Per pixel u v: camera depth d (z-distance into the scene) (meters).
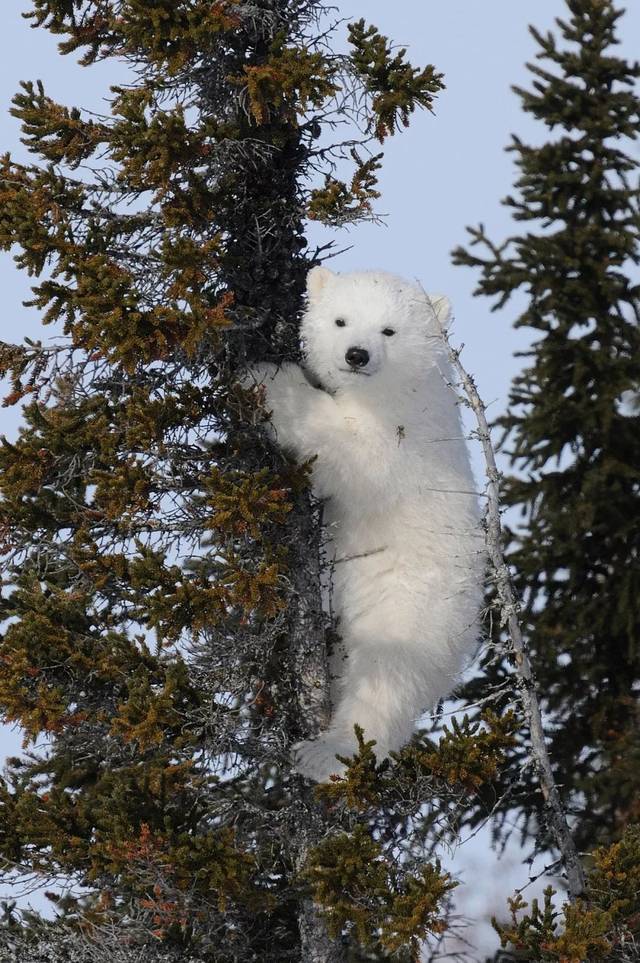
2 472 12.87
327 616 13.88
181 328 12.19
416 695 13.48
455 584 13.79
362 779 12.39
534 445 19.98
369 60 13.05
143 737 12.19
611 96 20.61
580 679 18.94
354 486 13.77
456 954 14.80
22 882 12.65
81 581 13.25
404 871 12.91
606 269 20.05
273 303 14.01
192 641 13.24
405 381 14.09
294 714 13.72
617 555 19.44
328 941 13.51
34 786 13.84
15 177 12.89
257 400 13.00
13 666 12.57
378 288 14.35
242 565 12.84
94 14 13.74
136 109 12.38
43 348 12.89
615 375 19.75
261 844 13.70
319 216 13.17
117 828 12.07
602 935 12.34
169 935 12.95
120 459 12.94
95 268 12.16
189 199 12.75
